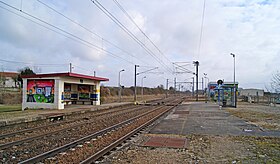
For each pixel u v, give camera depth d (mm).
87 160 7297
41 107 28906
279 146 9820
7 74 78250
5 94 49031
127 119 20312
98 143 10562
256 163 7477
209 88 65562
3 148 9555
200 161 7691
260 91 97188
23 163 7152
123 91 90312
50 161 7719
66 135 12633
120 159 7934
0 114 21344
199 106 38219
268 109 31625
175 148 9461
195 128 14867
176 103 48094
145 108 33906
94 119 20078
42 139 11492
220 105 38875
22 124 17016
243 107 36125
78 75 30422
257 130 14047
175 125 16266
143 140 11094
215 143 10406
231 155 8414
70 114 23250
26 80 29750
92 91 37344
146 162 7582
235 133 13000
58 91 28281
